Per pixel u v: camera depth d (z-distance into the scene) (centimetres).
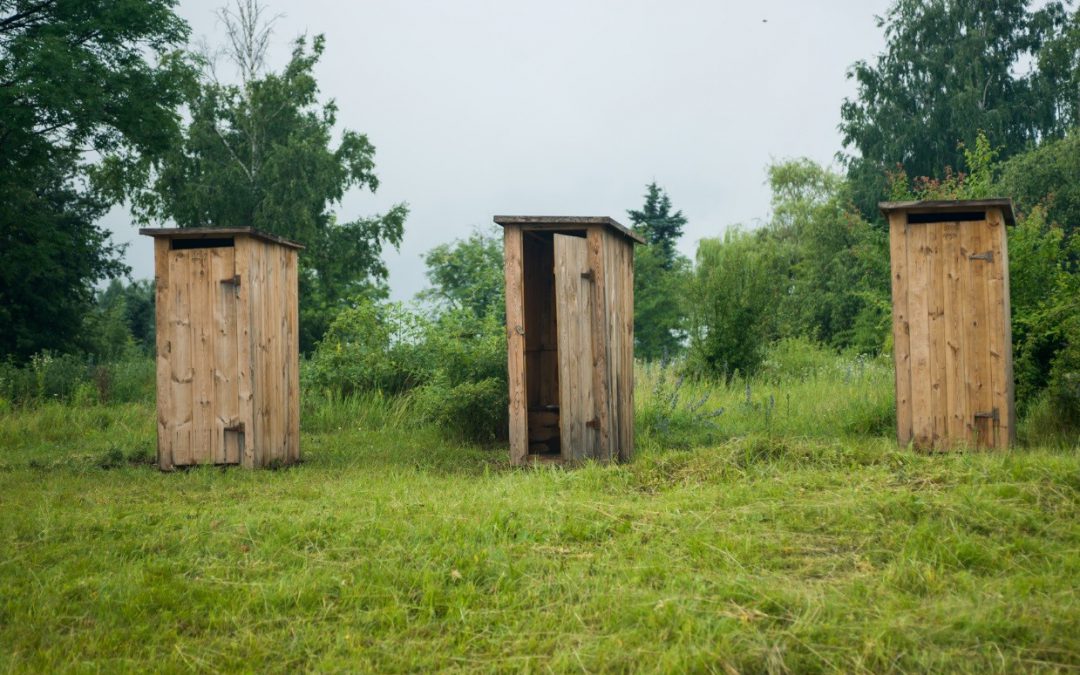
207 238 904
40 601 432
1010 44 3647
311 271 3048
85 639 391
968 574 430
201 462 877
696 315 1723
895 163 3547
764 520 546
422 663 356
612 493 667
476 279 3884
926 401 836
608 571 450
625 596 409
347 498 656
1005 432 810
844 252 3250
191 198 2816
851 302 3020
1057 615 368
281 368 934
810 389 1341
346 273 3052
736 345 1647
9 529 568
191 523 574
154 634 394
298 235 2816
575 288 843
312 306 3041
